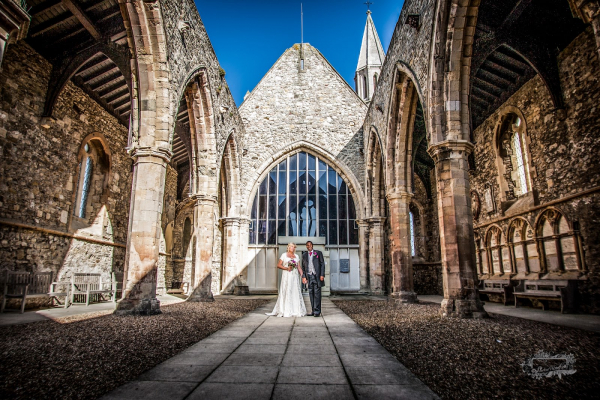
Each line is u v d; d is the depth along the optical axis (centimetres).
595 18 315
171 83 711
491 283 1034
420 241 1581
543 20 769
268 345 372
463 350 350
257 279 1521
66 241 906
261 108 1644
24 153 784
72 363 294
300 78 1675
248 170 1577
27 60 790
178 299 1134
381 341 394
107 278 1078
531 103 906
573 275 760
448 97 679
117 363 294
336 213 1585
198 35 898
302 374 264
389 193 1044
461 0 631
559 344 379
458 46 662
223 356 321
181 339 402
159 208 678
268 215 1584
